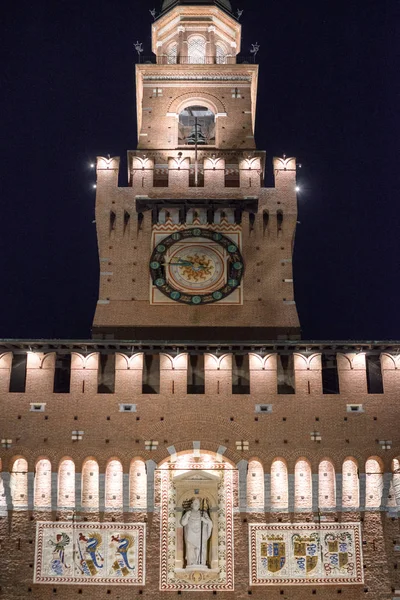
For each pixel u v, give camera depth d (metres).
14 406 52.59
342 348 54.03
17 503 51.44
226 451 52.16
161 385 53.34
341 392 53.38
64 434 52.19
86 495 51.75
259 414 52.91
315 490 51.66
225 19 75.50
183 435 52.41
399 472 52.12
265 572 50.53
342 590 50.25
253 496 51.84
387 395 53.31
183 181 64.25
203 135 71.81
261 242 62.47
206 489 51.91
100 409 52.75
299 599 50.09
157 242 62.50
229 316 60.19
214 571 50.41
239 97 70.50
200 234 62.66
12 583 50.09
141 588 50.25
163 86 70.56
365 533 51.25
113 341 53.59
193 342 53.62
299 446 52.28
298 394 53.31
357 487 52.09
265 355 54.00
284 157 64.94
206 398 53.16
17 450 51.81
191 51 74.81
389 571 50.56
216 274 61.53
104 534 51.09
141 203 62.62
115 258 61.91
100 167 64.44
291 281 61.34
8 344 53.16
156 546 50.97
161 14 75.94
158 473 52.22
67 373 57.19
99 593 50.12
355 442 52.41
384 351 54.03
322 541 51.09
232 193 63.91
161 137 68.62
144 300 60.66
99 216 63.00
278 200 63.66
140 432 52.41
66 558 50.59
